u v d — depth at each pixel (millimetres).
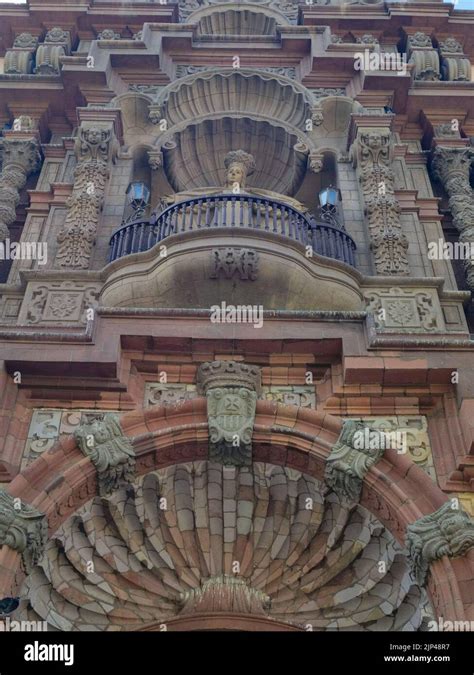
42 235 13758
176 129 16203
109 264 11844
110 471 9594
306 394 10641
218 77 16812
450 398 10281
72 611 10562
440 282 12078
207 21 20875
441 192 15875
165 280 11727
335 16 19109
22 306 11516
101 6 19312
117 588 10727
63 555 10344
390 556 10320
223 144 16797
